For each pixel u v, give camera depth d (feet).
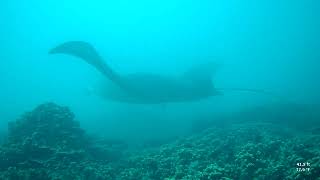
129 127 56.80
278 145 27.45
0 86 181.47
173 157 27.30
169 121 60.39
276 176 20.75
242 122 48.55
